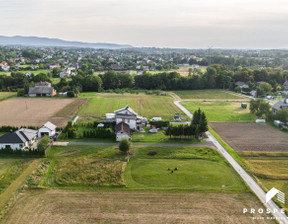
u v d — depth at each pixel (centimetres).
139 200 3884
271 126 8106
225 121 8644
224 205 3791
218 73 16862
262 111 8981
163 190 4178
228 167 5075
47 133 6738
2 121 8294
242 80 16700
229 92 14962
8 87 14725
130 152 5762
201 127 6700
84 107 10412
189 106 10994
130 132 7262
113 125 7706
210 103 11706
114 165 5088
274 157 5653
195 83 16025
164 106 10906
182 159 5428
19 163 5131
